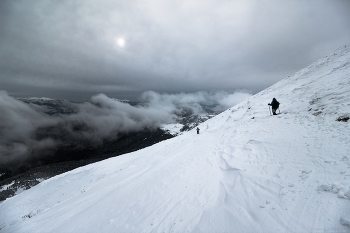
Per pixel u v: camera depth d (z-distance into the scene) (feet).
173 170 32.24
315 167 16.53
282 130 29.86
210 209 16.79
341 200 11.75
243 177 20.11
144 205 23.30
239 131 41.37
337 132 21.34
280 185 16.06
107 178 53.16
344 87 36.91
